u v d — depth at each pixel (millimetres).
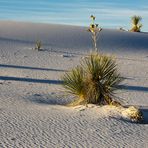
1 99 11781
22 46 31594
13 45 31828
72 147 7734
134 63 26594
